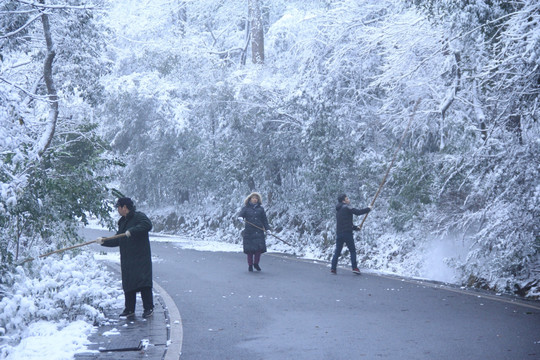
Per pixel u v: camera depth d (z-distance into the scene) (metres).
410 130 16.36
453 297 9.68
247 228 13.71
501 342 6.44
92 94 14.48
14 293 7.67
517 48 10.06
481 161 11.60
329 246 18.12
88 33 13.52
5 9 11.24
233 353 6.25
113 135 31.56
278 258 17.14
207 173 26.64
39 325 7.10
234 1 33.41
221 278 12.41
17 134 8.14
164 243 23.41
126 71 32.97
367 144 18.84
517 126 11.52
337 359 5.93
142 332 7.13
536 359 5.71
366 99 19.28
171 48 28.91
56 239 11.10
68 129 14.10
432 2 11.52
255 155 23.06
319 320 7.90
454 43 14.23
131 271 8.05
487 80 10.95
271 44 28.34
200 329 7.43
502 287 10.42
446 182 12.63
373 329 7.27
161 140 30.67
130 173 31.83
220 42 34.75
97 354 6.09
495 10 10.61
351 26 18.14
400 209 14.88
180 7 33.94
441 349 6.20
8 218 8.38
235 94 23.22
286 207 22.88
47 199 9.98
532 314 8.09
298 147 21.31
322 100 18.48
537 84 10.28
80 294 7.63
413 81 15.37
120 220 8.30
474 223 13.02
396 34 15.79
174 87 29.78
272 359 5.98
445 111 15.13
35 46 13.27
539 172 10.49
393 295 9.94
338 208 13.30
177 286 11.27
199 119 28.55
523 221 10.41
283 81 22.67
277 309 8.77
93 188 11.12
